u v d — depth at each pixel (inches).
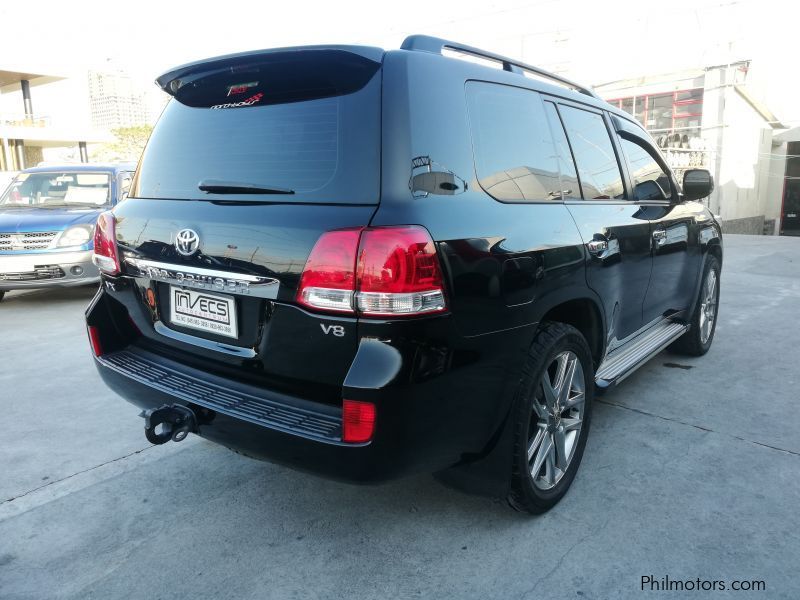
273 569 90.7
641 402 151.3
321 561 92.4
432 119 83.7
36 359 194.4
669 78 986.1
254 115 91.1
